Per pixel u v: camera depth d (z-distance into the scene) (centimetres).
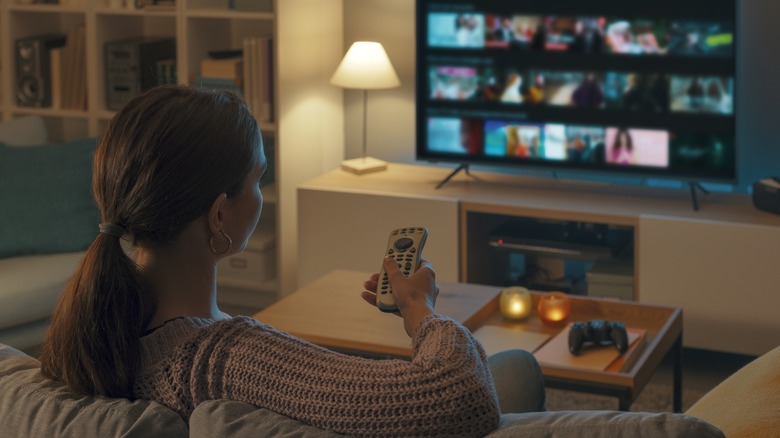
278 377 120
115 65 479
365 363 119
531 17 423
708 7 392
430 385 112
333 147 495
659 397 364
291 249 473
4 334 355
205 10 463
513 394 189
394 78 444
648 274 393
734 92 392
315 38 471
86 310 126
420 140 454
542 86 427
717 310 384
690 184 406
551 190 430
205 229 128
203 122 124
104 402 128
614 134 418
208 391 125
